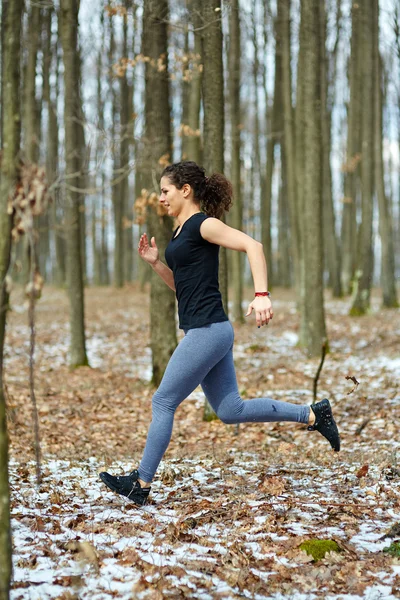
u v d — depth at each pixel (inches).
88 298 902.4
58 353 501.0
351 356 450.6
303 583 114.7
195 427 282.0
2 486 94.9
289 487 172.2
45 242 1129.4
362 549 128.8
